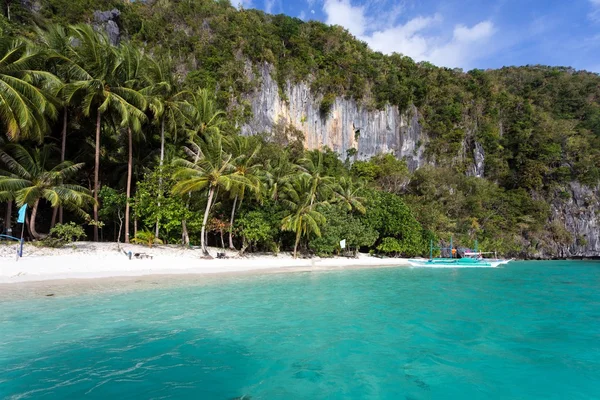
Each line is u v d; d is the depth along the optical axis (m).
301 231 34.59
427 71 96.50
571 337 9.65
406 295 16.36
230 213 33.53
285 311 12.12
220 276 21.41
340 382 6.42
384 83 83.00
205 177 27.08
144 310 11.54
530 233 64.06
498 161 80.00
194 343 8.42
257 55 67.56
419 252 46.38
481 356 8.02
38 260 19.38
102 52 26.81
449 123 85.25
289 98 70.44
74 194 23.00
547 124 81.50
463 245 54.38
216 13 72.44
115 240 33.66
